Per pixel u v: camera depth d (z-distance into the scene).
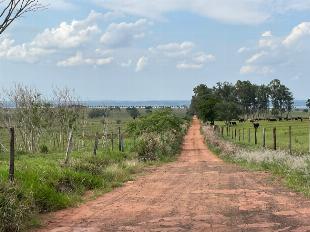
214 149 44.00
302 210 10.98
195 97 150.38
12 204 9.21
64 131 37.94
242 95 182.12
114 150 32.31
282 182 17.14
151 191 15.52
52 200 11.72
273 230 8.80
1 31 8.00
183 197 13.82
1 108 35.34
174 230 8.98
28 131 35.25
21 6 8.12
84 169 17.95
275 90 189.75
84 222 10.08
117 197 14.16
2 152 30.03
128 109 146.75
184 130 77.88
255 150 31.14
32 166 16.14
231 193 14.51
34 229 9.40
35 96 36.38
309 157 18.67
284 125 89.06
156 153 32.19
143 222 9.92
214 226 9.31
